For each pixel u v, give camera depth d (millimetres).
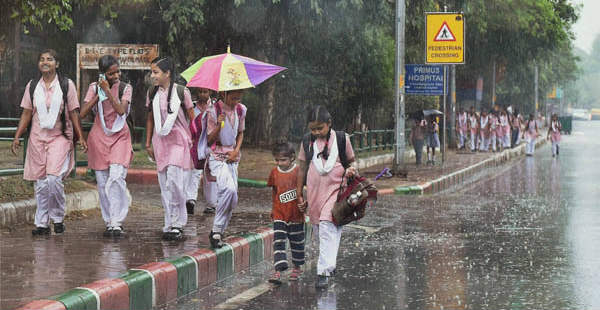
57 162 9906
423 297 8180
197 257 8602
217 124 9148
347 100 32531
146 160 21438
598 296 8242
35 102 9773
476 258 10547
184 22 23844
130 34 26781
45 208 10164
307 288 8656
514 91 72062
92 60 21500
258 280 9117
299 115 30469
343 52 29156
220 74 9305
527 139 41594
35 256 8648
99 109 9953
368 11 25719
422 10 29031
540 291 8484
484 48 46219
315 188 8641
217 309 7598
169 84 9758
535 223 14141
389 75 32719
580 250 11203
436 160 31922
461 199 18375
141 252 8938
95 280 7438
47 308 6188
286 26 27062
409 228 13414
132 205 13844
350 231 13039
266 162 24422
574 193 20297
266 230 10773
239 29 26766
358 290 8531
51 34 26859
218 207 9164
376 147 30281
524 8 43312
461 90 49875
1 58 26391
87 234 10266
